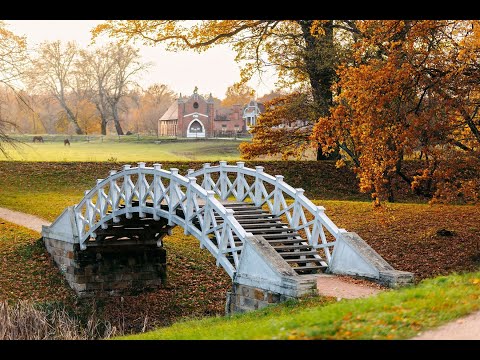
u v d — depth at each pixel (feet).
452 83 77.97
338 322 41.60
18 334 76.74
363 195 151.23
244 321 56.85
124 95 328.29
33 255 104.99
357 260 66.03
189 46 117.60
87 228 99.66
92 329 82.58
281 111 136.05
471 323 38.27
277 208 77.10
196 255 108.47
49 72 308.40
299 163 162.20
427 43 80.89
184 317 90.58
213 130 355.77
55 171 159.94
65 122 326.65
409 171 154.40
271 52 132.46
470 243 95.45
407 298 45.27
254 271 64.28
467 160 80.74
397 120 79.77
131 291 97.35
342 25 129.59
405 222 108.27
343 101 119.75
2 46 149.48
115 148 244.83
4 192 147.95
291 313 54.75
